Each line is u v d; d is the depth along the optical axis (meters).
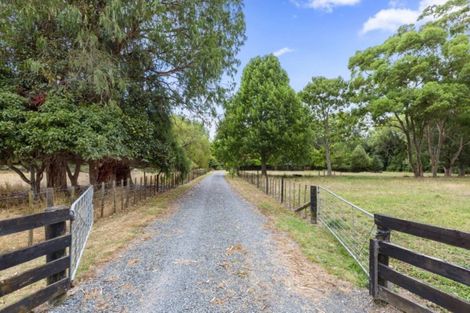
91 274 3.62
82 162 11.96
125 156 9.89
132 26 10.05
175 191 15.23
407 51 24.31
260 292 3.18
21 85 8.69
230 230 6.04
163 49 10.72
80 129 7.96
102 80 8.63
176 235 5.60
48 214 2.78
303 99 30.27
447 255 4.28
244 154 26.61
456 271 2.18
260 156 26.88
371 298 3.06
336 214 7.37
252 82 25.75
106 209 8.53
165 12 10.04
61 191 10.31
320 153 34.41
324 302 2.98
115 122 9.09
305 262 4.14
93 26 9.02
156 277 3.56
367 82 26.98
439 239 2.36
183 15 10.41
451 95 21.05
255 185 19.19
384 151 47.91
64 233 3.02
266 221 6.98
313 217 6.77
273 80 25.94
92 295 3.07
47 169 11.49
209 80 11.87
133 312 2.74
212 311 2.77
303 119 25.23
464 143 30.52
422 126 26.84
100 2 8.98
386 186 16.39
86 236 4.89
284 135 23.83
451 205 9.06
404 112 24.30
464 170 34.47
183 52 10.94
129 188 10.02
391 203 9.46
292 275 3.67
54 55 8.76
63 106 8.20
